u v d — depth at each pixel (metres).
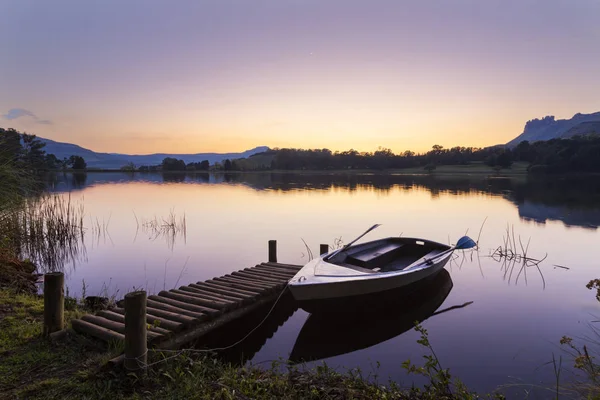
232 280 9.37
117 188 48.44
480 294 10.09
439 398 4.51
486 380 5.64
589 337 7.25
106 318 6.33
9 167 9.66
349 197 38.00
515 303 9.34
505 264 13.18
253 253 14.43
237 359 6.55
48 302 5.52
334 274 8.31
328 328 8.09
